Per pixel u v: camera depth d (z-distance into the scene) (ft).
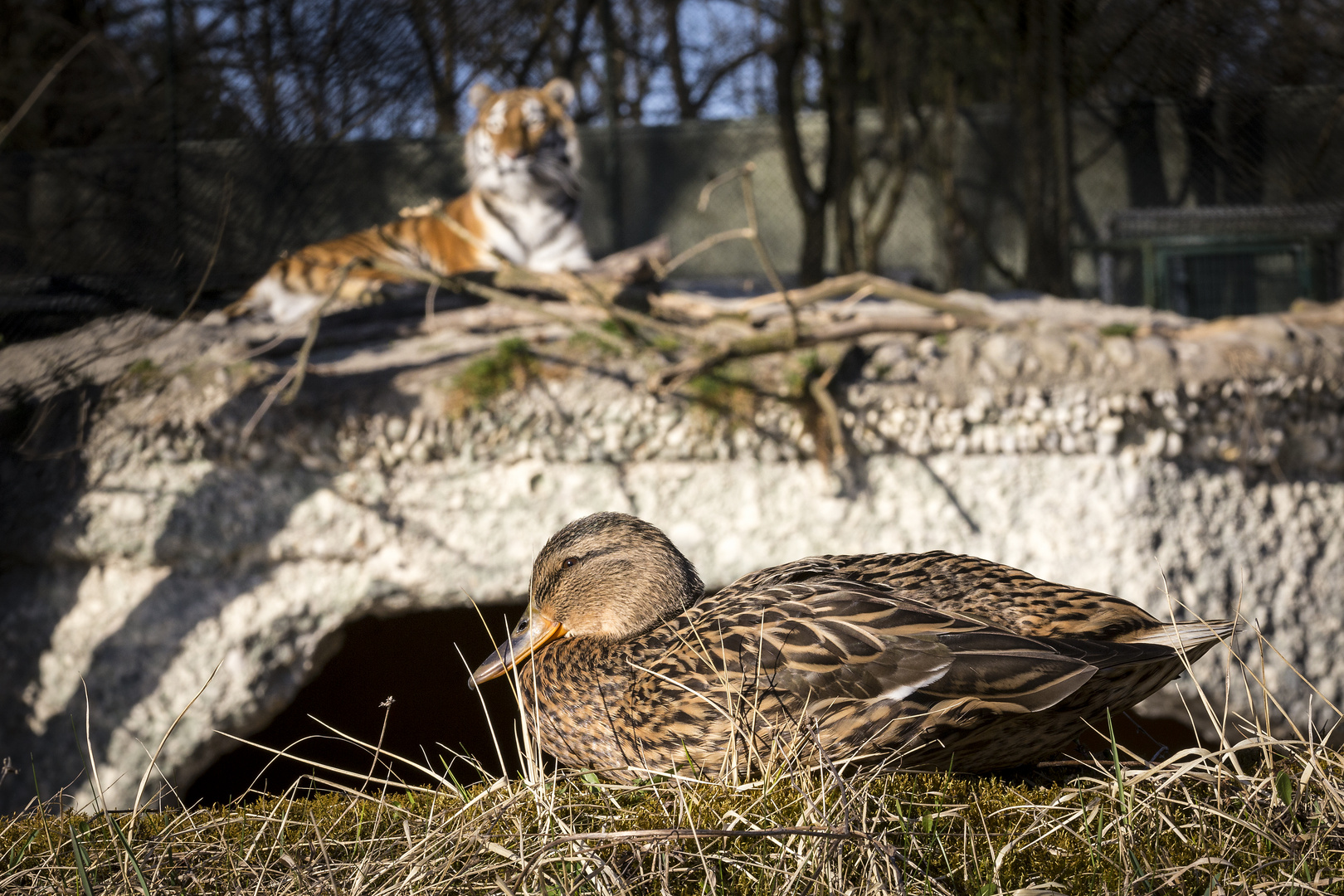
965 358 14.84
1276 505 15.21
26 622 14.83
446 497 14.75
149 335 15.84
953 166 42.29
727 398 14.56
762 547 14.80
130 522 14.29
